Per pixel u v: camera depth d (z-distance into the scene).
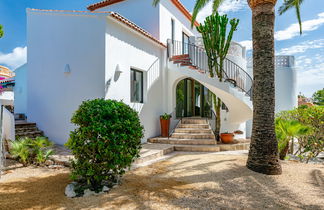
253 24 5.72
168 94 11.12
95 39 7.30
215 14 9.23
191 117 12.98
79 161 3.98
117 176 4.69
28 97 8.70
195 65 10.89
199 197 3.82
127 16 11.92
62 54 7.93
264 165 5.28
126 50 8.20
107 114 4.06
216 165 6.02
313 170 5.62
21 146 5.59
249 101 9.27
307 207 3.49
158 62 10.51
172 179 4.80
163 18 11.44
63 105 7.86
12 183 4.39
